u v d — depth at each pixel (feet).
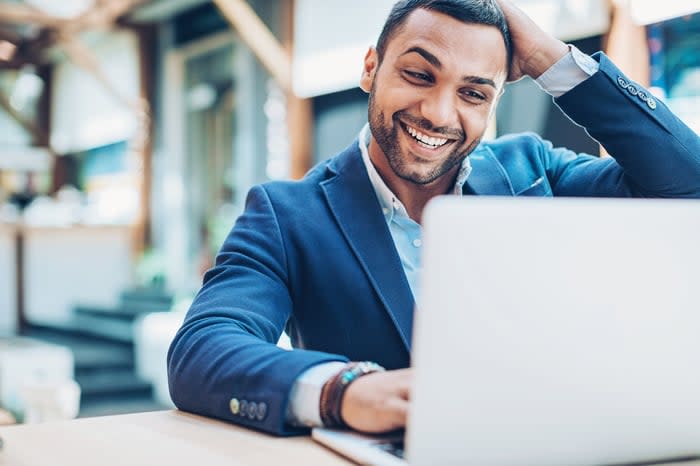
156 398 24.72
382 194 4.93
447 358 2.64
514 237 2.68
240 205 29.19
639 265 2.83
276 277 4.63
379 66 4.78
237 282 4.45
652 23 12.70
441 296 2.63
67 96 42.06
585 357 2.79
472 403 2.68
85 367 25.29
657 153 5.02
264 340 4.19
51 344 28.37
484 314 2.66
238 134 29.27
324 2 22.82
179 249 33.65
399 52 4.63
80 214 36.01
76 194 37.50
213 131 32.24
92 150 39.81
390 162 4.77
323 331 4.72
